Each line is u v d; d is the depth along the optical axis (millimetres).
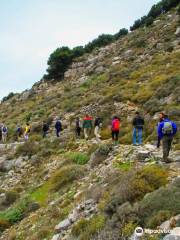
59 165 25109
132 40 60875
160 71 39969
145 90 34875
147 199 11781
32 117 45312
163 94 30922
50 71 65500
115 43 65938
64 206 17500
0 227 19359
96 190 15859
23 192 24266
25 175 27625
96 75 53219
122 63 52375
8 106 63312
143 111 30094
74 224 14680
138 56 52000
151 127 25344
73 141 29922
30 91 64562
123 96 35219
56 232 15070
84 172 21250
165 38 52562
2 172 30078
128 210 11750
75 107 39531
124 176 14867
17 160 30375
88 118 30016
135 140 22547
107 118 32344
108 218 12859
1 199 24000
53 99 50875
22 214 20156
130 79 42688
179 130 21641
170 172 14461
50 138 32938
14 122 48031
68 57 66188
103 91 41375
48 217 17266
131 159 18391
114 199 13266
